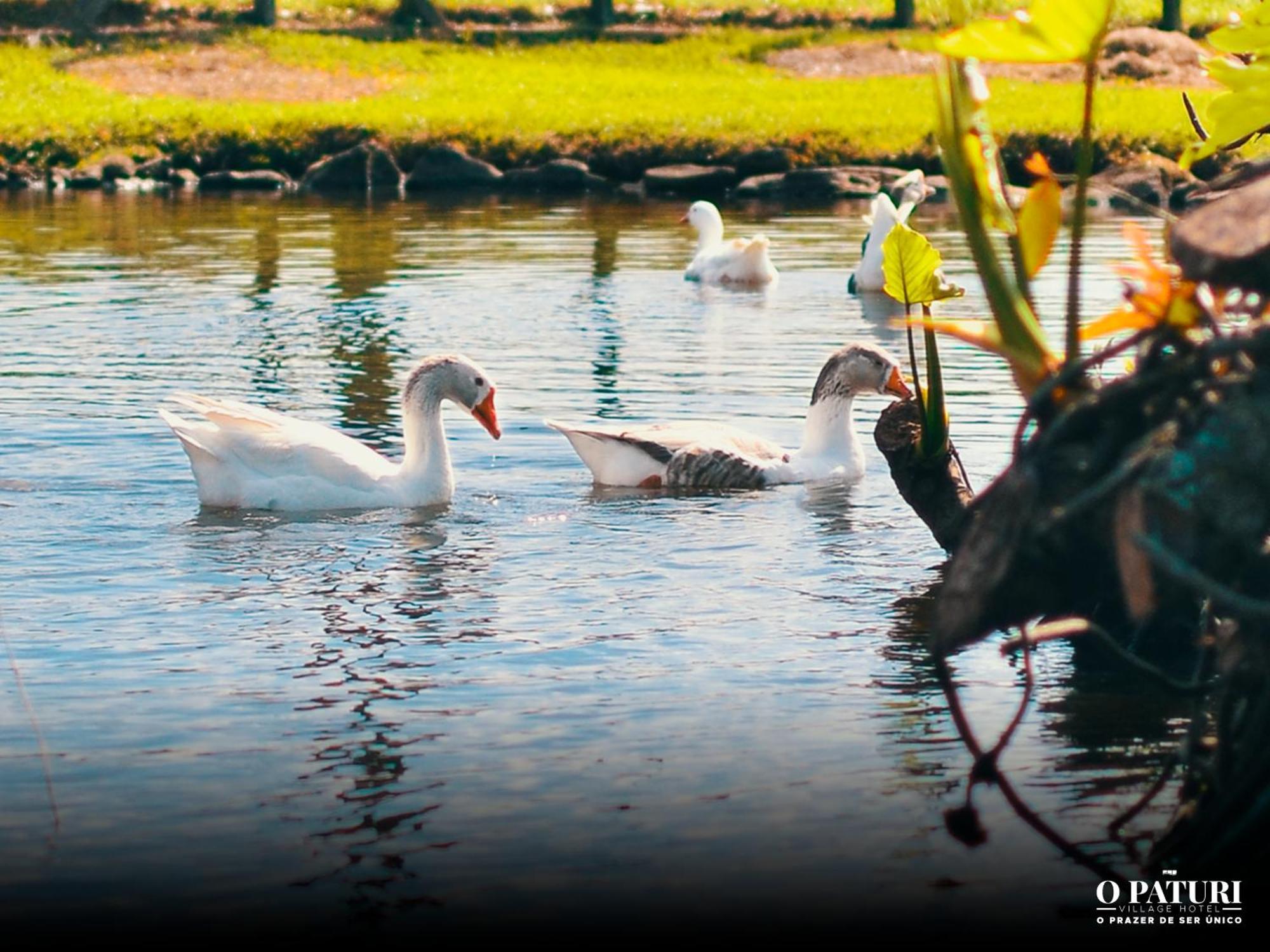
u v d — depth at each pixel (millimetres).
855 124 37219
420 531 10711
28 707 7301
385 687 7785
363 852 6109
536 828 6324
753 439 12422
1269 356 4824
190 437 11195
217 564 9828
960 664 8125
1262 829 5289
